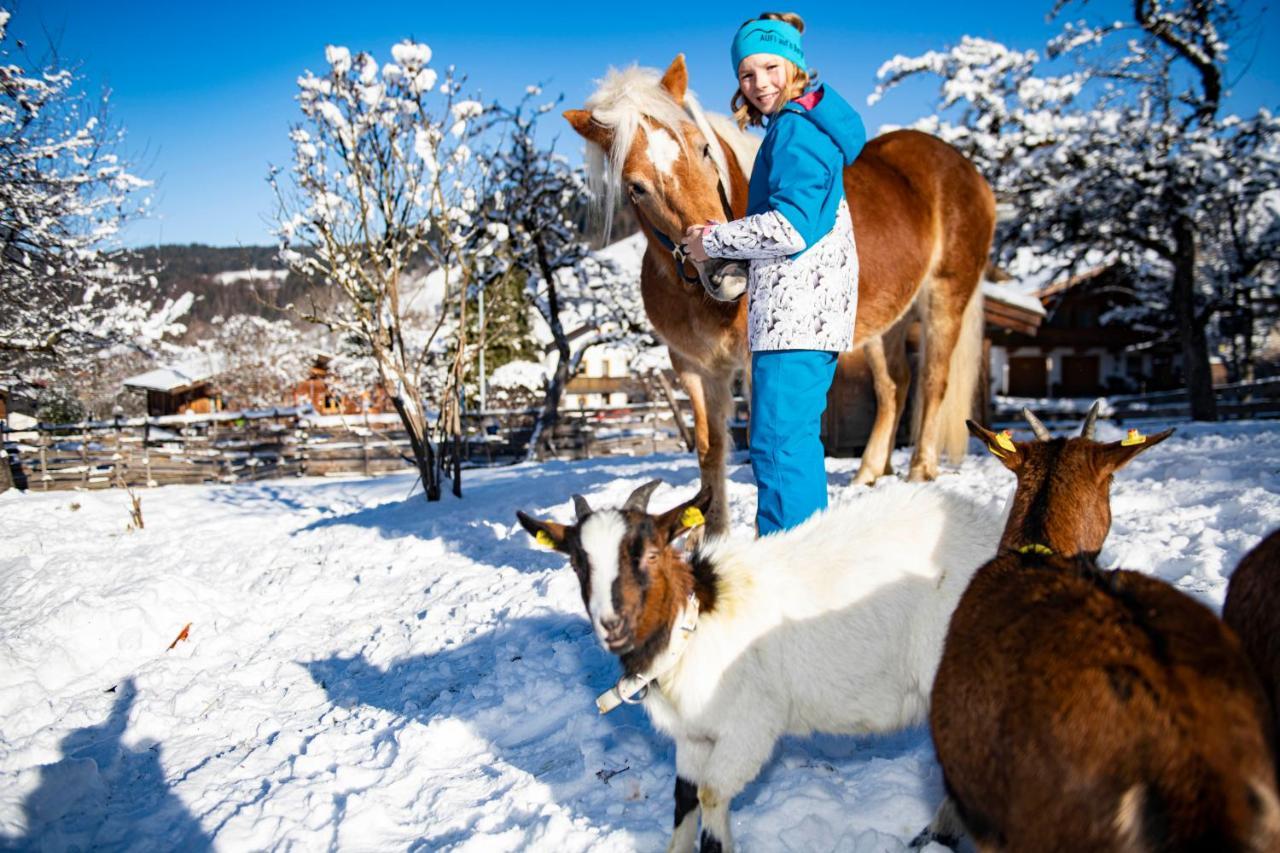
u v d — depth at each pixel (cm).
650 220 544
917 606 318
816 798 325
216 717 532
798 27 407
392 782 415
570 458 2389
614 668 490
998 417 2698
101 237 1817
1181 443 1001
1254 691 190
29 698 583
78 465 2059
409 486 1483
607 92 527
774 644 311
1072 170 2006
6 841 391
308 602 766
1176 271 2200
